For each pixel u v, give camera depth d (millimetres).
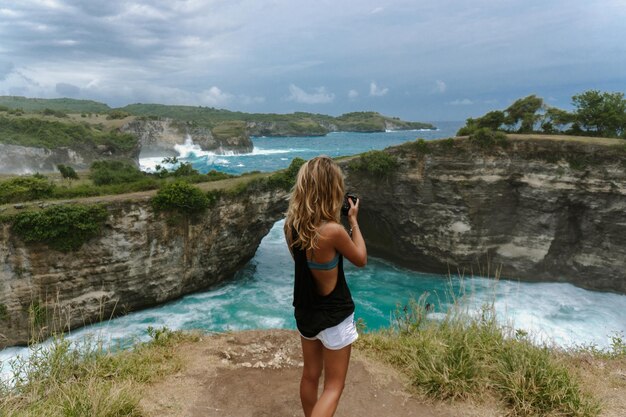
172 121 138875
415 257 43938
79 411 4598
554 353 6516
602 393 5652
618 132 43812
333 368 3537
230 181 39812
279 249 48312
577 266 38625
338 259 3383
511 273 40281
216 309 32062
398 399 5426
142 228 30922
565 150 36969
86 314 28812
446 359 5848
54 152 88438
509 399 5297
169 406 5145
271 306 32750
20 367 5758
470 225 40219
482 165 39219
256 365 6352
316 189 3270
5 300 26328
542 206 38250
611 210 36094
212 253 35500
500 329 6797
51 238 27406
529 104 47250
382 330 7824
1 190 32406
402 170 41719
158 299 32500
